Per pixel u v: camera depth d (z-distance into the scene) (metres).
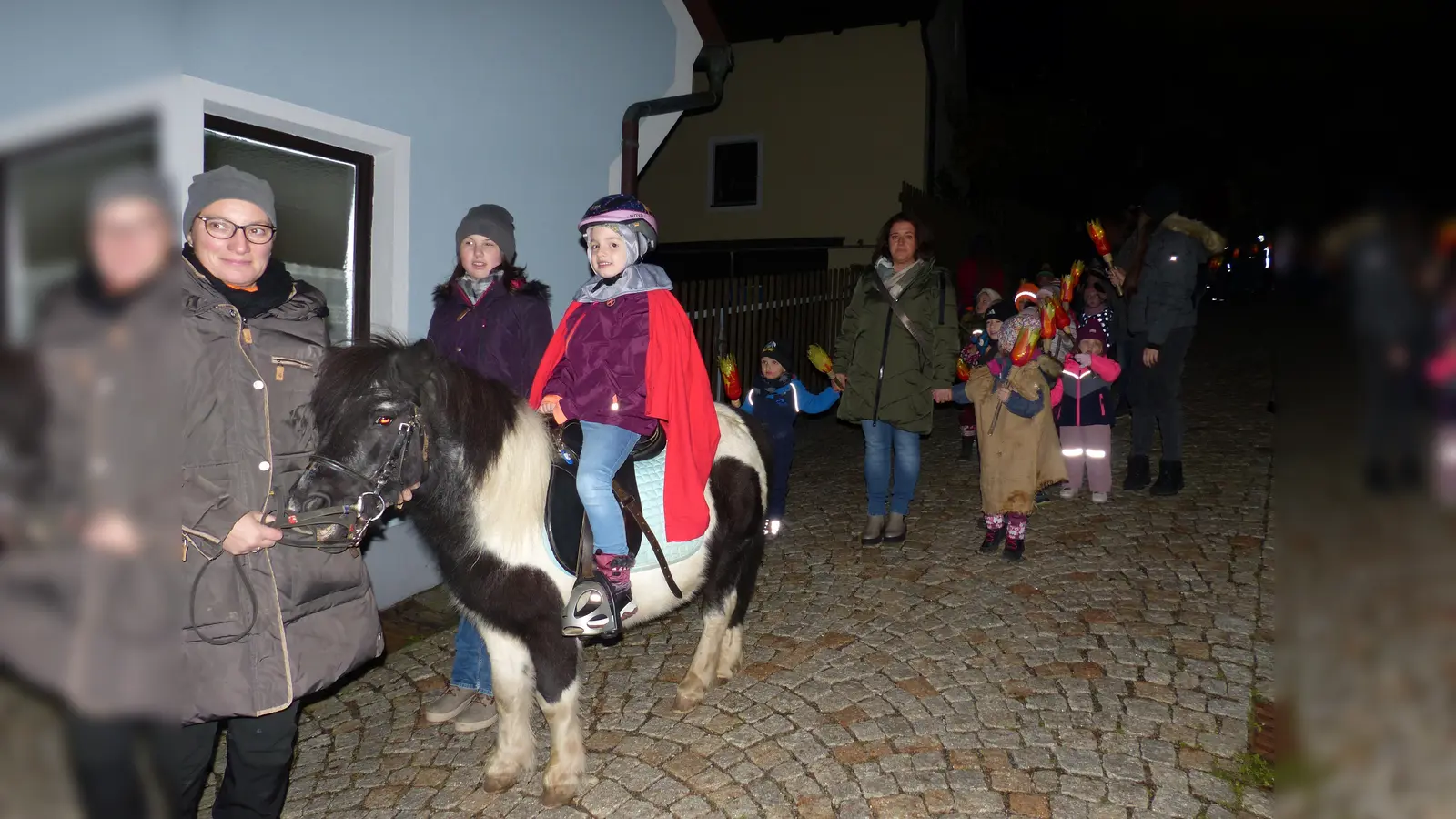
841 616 4.83
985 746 3.55
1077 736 3.59
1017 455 5.30
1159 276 6.25
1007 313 6.21
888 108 13.99
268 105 4.12
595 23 6.06
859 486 7.42
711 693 4.07
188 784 2.36
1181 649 4.28
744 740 3.67
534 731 3.80
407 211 4.89
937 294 5.50
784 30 14.24
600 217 3.12
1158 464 7.40
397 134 4.79
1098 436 6.30
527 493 2.96
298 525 2.26
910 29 13.75
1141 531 5.85
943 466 7.88
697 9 6.93
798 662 4.34
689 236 15.18
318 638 2.38
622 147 6.42
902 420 5.58
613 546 3.05
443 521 2.88
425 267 5.04
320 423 2.44
